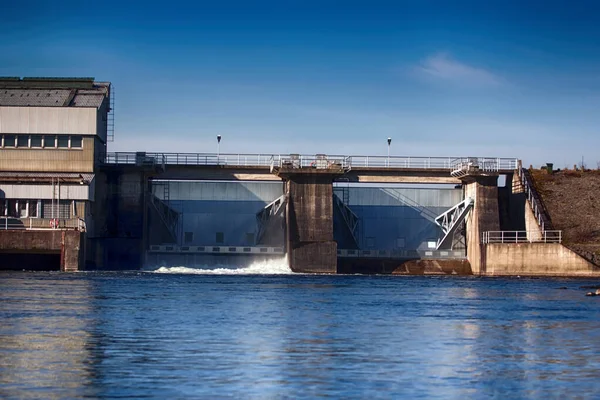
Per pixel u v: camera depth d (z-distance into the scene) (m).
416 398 33.16
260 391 33.88
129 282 89.62
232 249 119.94
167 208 121.75
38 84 121.94
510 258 116.38
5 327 49.59
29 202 111.44
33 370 36.97
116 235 118.75
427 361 40.84
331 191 119.81
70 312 57.97
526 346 45.97
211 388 34.25
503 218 128.88
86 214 112.88
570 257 114.44
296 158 119.75
